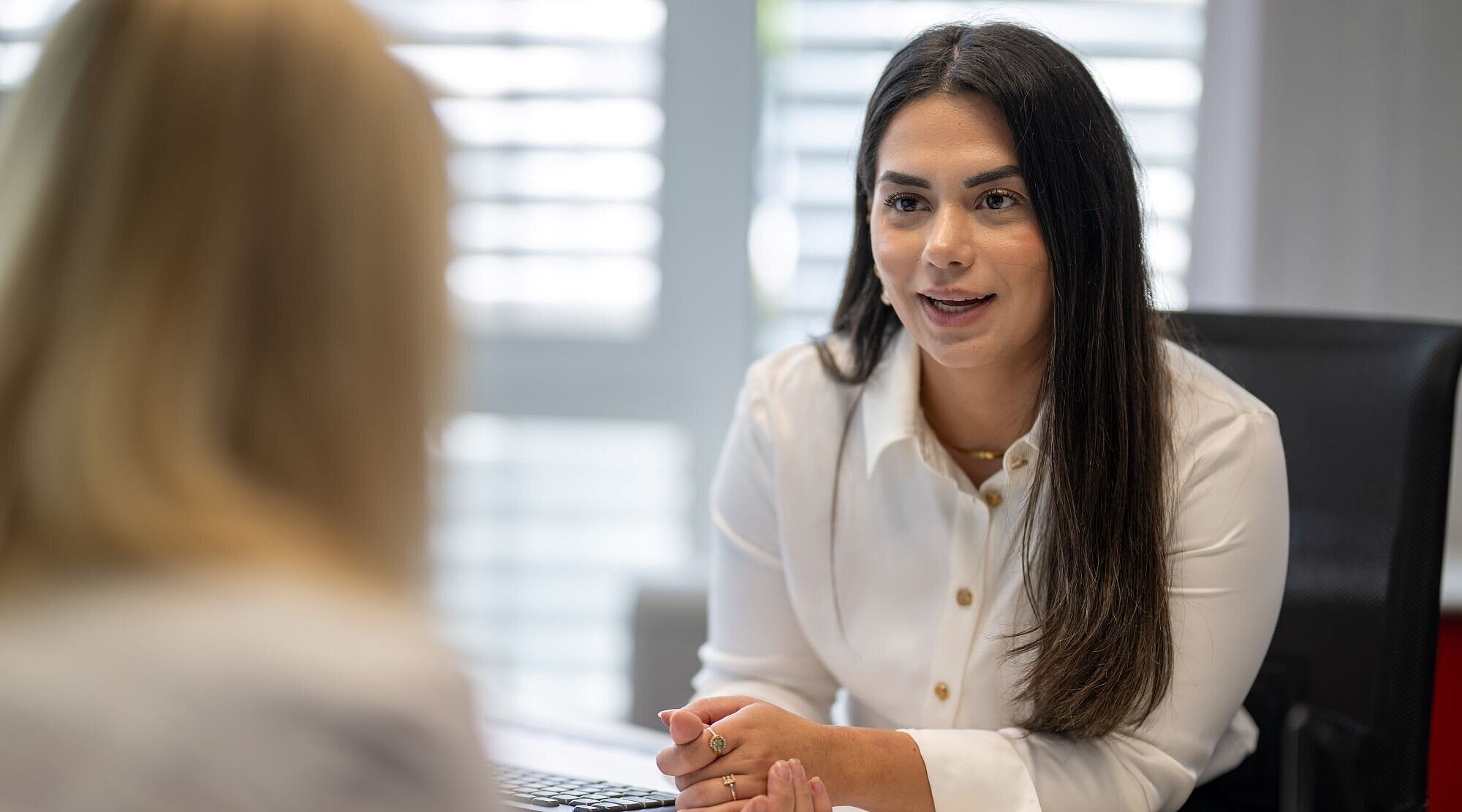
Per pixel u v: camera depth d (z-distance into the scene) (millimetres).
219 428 712
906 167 1507
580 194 3354
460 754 705
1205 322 1912
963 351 1524
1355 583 1758
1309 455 1813
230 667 671
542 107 3330
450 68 3314
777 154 3320
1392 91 3023
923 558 1677
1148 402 1513
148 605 688
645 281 3373
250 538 707
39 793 646
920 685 1689
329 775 663
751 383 1828
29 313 706
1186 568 1523
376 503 745
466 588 3438
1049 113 1471
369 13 795
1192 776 1513
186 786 649
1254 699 1819
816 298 3309
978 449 1690
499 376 3412
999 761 1444
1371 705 1736
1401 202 3039
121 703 661
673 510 3430
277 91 730
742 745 1376
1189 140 3150
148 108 719
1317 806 1757
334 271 730
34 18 3234
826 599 1744
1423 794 1721
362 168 743
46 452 681
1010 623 1604
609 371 3406
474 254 3350
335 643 693
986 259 1489
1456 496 3094
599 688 3434
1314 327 1858
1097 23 3145
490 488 3434
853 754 1416
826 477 1726
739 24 3283
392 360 752
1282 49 3027
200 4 739
